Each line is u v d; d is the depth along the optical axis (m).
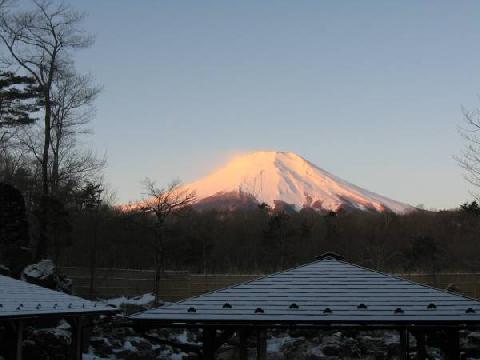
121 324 15.75
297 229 71.50
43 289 22.62
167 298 47.84
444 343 15.45
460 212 72.81
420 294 15.86
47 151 42.06
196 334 34.94
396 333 35.00
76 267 47.81
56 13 43.38
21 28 42.44
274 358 29.52
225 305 15.64
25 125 43.47
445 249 63.50
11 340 22.02
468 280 48.28
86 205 51.09
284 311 15.26
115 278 47.09
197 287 48.47
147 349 30.66
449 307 15.21
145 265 57.16
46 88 42.75
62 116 45.16
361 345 31.06
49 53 43.34
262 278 17.05
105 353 28.62
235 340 28.92
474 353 27.33
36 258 38.78
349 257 66.19
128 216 54.62
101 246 52.81
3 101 43.00
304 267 17.53
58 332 27.33
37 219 41.78
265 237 63.50
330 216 76.12
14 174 50.97
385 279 16.70
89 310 22.03
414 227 78.75
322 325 14.80
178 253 53.06
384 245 66.94
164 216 51.19
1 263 32.16
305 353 30.19
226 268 63.75
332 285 16.45
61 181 49.09
